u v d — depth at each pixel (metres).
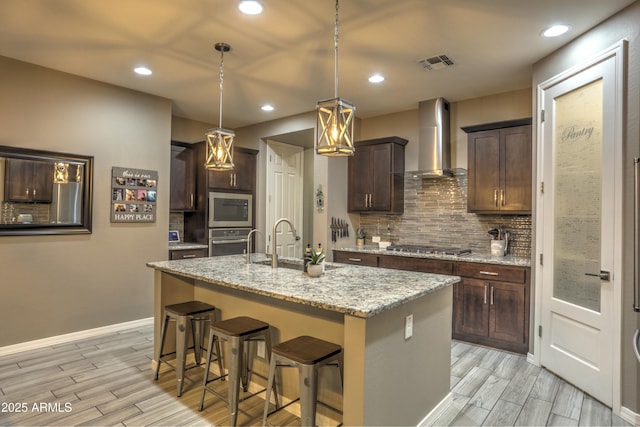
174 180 4.98
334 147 2.21
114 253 4.03
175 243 5.15
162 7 2.52
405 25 2.73
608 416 2.46
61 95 3.66
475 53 3.19
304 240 6.39
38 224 3.52
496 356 3.50
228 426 2.31
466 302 3.85
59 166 3.64
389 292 2.09
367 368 1.82
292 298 1.99
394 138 4.73
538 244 3.28
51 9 2.54
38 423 2.31
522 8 2.48
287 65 3.48
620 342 2.45
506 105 4.18
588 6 2.45
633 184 2.39
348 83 3.93
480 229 4.41
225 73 3.68
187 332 2.72
